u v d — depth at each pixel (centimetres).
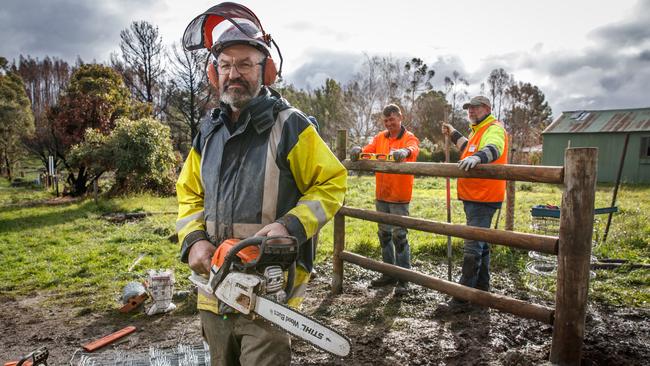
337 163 182
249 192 172
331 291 454
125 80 3319
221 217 176
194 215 191
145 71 3169
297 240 160
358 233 766
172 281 423
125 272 563
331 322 370
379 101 3519
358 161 430
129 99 2472
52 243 777
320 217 170
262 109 174
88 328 388
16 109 3203
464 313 380
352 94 3578
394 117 454
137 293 426
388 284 473
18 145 3306
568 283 262
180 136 3131
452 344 319
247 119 172
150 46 3133
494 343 317
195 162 198
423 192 1680
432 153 2958
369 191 1623
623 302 404
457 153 2922
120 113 2072
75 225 963
